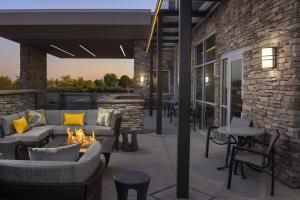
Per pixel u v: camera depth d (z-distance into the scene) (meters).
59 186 2.35
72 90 18.72
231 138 5.16
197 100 9.48
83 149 4.31
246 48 5.26
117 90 18.73
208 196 3.57
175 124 9.78
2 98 8.00
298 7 3.69
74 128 6.25
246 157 3.87
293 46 3.76
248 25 5.17
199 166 4.83
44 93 15.73
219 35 6.88
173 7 7.13
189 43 3.54
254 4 4.92
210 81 7.92
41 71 15.30
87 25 9.33
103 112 6.69
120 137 7.34
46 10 9.12
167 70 15.16
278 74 4.15
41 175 2.37
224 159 5.26
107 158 4.71
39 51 14.98
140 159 5.25
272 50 4.20
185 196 3.50
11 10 9.14
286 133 3.94
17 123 5.59
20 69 13.38
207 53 8.27
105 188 3.79
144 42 11.98
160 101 7.80
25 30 10.15
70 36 11.22
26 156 5.04
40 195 2.35
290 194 3.62
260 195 3.60
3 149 4.28
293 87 3.78
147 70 12.10
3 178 2.40
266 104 4.50
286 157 3.94
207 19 8.03
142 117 7.94
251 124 4.98
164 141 6.88
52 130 6.21
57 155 2.66
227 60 6.41
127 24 9.16
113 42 12.68
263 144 4.35
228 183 3.82
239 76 5.70
